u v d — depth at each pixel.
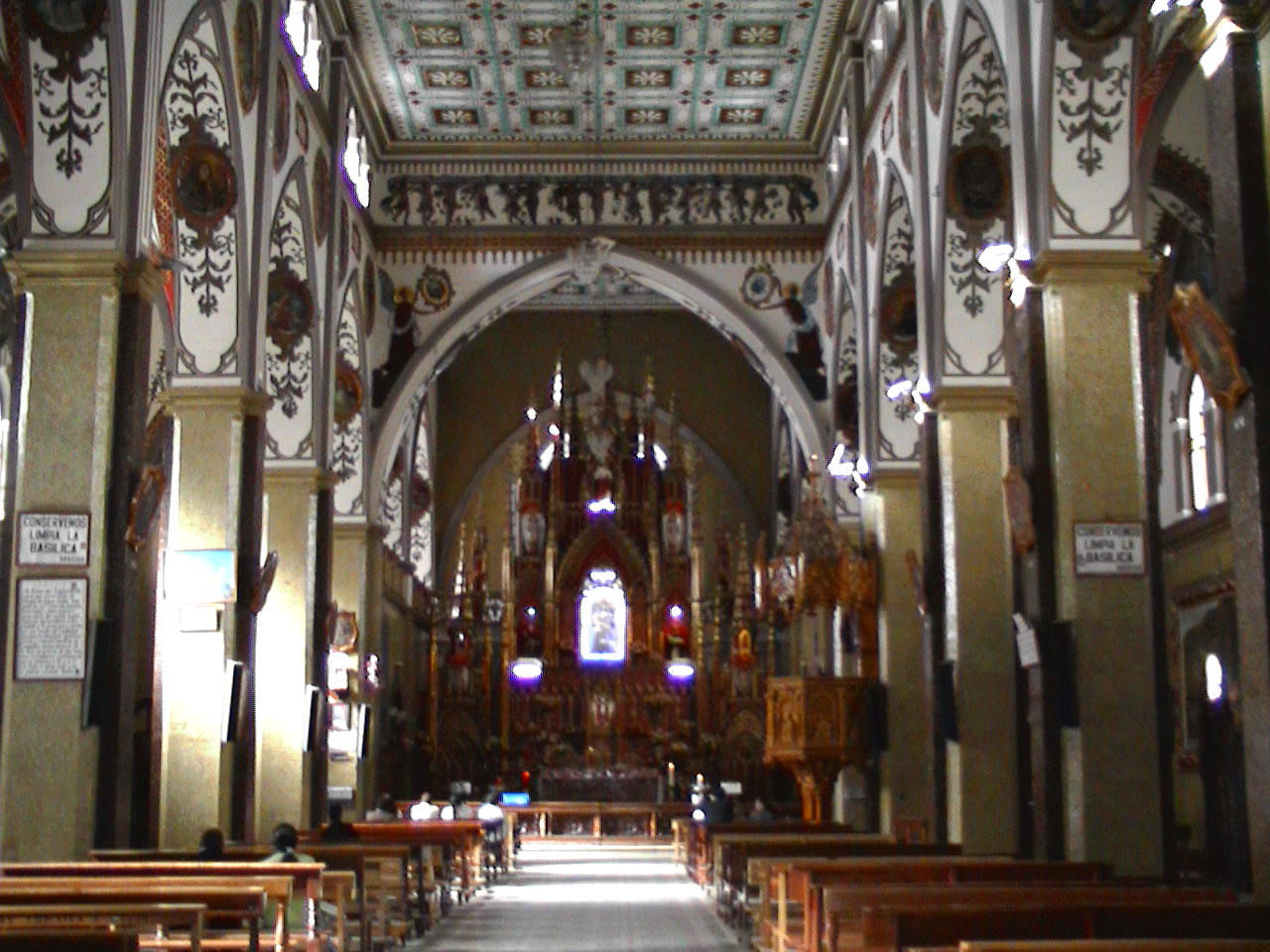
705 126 31.41
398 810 30.41
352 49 27.30
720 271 31.47
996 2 17.30
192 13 17.50
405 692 36.31
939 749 19.98
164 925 10.52
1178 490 25.17
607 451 40.81
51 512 14.60
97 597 14.59
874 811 24.47
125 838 14.60
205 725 18.75
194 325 19.70
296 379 24.81
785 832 22.92
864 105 26.41
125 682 14.66
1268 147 10.75
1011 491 15.63
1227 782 22.75
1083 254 15.45
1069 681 14.78
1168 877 14.11
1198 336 10.73
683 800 38.34
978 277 19.97
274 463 24.73
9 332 22.41
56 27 14.91
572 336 42.31
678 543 40.66
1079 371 15.31
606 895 22.56
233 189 19.55
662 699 39.66
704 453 41.88
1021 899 9.93
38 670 14.35
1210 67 11.12
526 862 30.48
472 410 42.00
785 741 24.67
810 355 31.06
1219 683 23.33
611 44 27.91
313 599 24.67
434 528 40.94
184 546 19.42
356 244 29.12
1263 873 10.20
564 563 40.66
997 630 19.67
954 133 19.52
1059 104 15.62
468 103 30.23
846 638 27.92
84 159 15.04
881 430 25.06
